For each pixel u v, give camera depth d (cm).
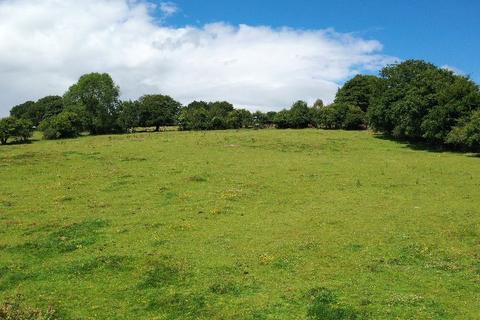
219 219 3128
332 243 2562
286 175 4641
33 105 15238
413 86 7538
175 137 7831
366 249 2470
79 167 5038
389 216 3133
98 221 3072
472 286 1986
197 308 1834
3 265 2356
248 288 1998
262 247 2516
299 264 2262
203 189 4016
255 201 3634
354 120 10188
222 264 2267
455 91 6806
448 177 4609
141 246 2583
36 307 1877
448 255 2375
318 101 14712
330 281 2042
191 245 2584
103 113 10969
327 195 3828
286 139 7575
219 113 11794
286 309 1791
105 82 11475
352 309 1755
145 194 3847
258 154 6084
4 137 8025
